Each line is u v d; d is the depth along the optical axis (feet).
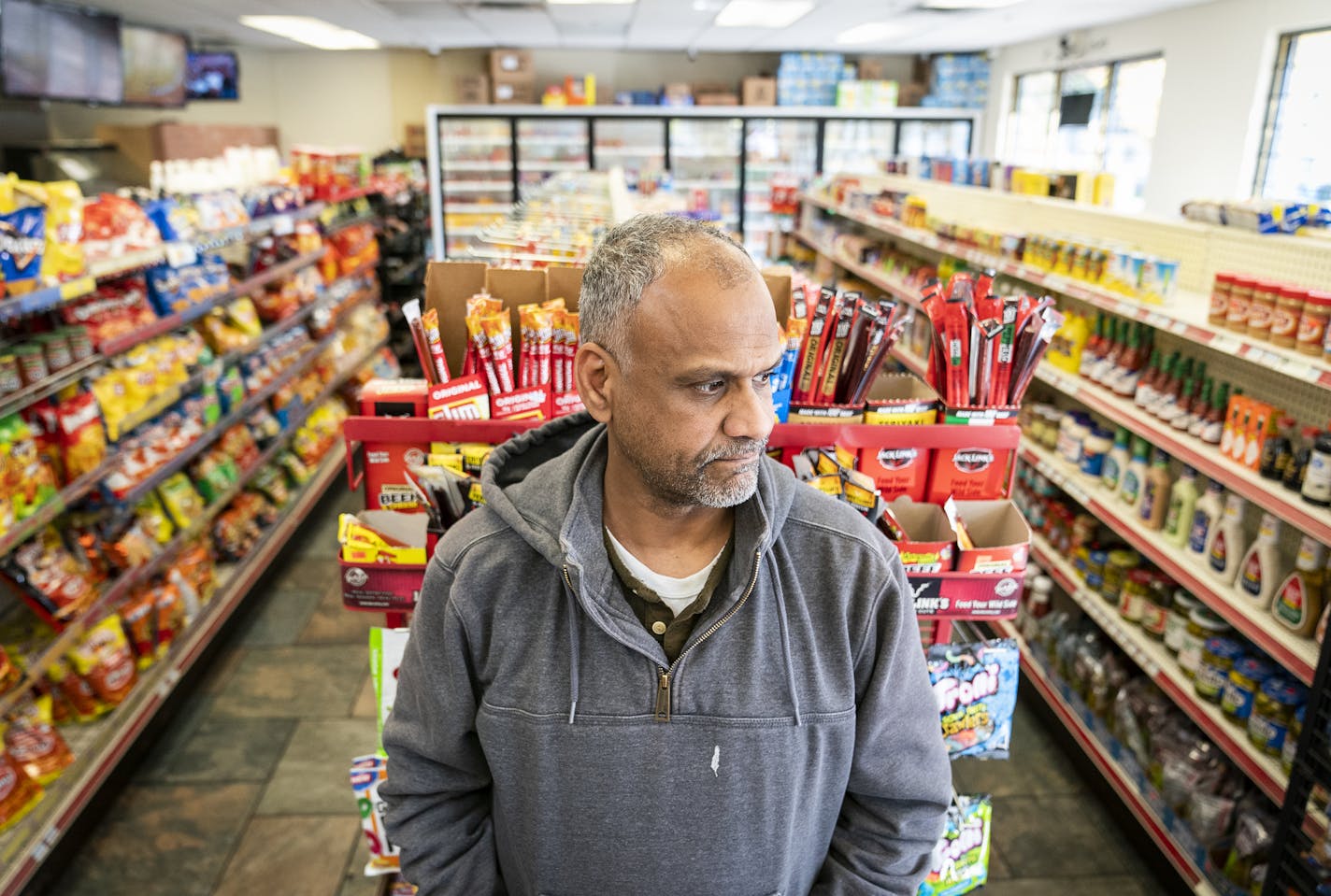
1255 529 9.89
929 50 36.52
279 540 16.07
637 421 3.22
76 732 10.33
